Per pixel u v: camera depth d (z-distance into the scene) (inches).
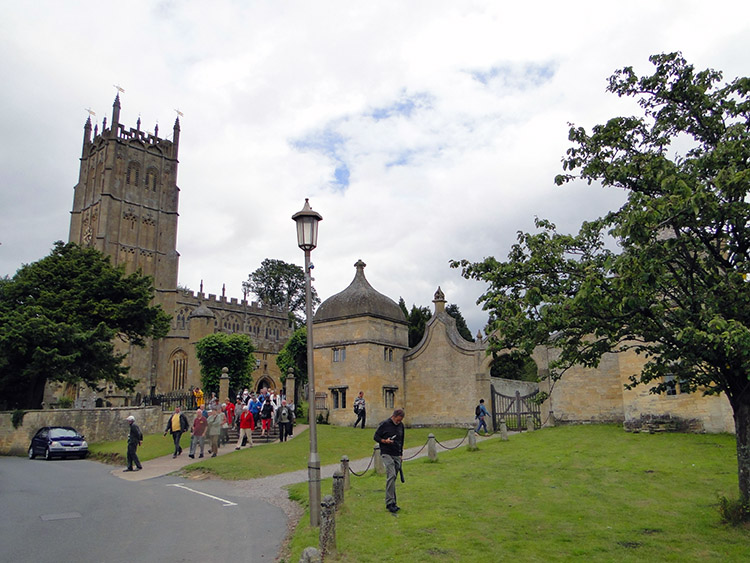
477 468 695.1
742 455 433.1
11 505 565.0
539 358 1238.3
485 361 1347.2
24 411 1245.7
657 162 415.2
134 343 1711.4
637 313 399.9
